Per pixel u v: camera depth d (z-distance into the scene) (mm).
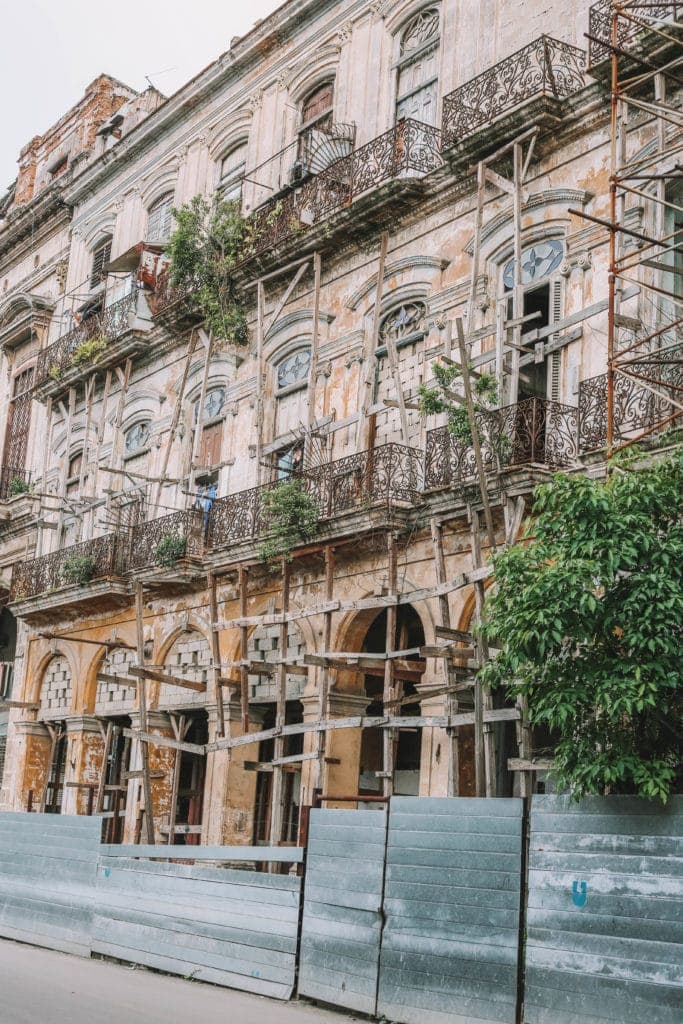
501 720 15047
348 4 24266
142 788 23500
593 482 10875
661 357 16016
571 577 10266
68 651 27531
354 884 11688
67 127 35750
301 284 23281
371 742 20953
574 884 9945
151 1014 10133
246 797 21328
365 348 21484
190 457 25359
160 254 27688
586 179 18188
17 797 28109
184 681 21500
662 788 9375
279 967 12195
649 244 16859
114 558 24734
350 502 19250
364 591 19594
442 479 17688
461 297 19797
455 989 10523
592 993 9586
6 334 35031
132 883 14398
